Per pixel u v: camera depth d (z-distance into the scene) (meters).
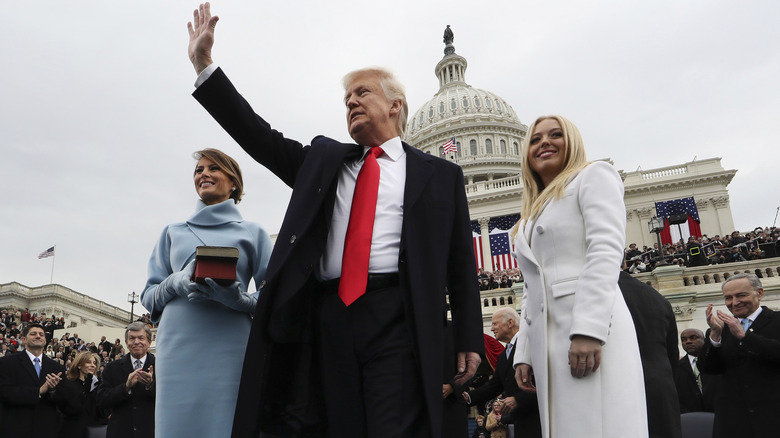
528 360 2.59
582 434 2.10
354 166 2.49
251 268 3.27
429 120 93.44
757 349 4.04
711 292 19.73
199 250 2.69
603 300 2.15
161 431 2.73
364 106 2.51
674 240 44.69
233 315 2.97
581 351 2.11
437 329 2.08
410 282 2.10
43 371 6.78
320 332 2.24
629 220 47.62
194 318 2.89
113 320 61.69
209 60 2.46
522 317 2.70
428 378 1.97
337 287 2.28
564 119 2.76
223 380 2.83
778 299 19.12
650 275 21.06
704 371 4.48
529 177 2.82
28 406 6.40
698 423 3.83
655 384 3.26
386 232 2.28
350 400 2.13
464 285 2.36
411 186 2.32
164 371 2.83
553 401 2.25
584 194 2.42
